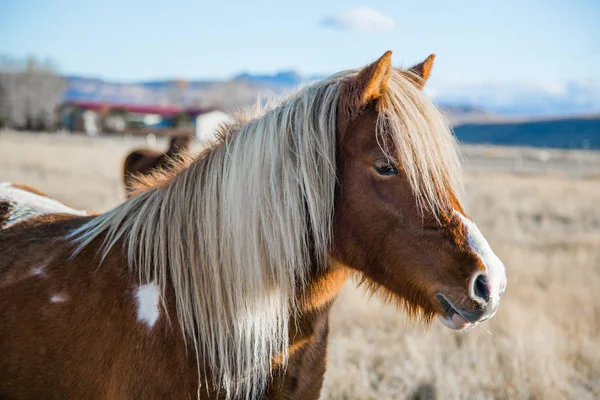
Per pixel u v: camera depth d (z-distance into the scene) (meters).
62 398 2.16
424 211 2.01
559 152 55.25
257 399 2.20
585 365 4.46
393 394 3.97
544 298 5.83
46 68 66.50
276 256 2.13
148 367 2.05
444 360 4.53
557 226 11.47
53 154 26.14
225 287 2.15
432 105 2.13
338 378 4.09
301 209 2.15
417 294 2.10
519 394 3.94
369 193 2.07
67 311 2.16
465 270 1.96
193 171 2.31
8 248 2.43
